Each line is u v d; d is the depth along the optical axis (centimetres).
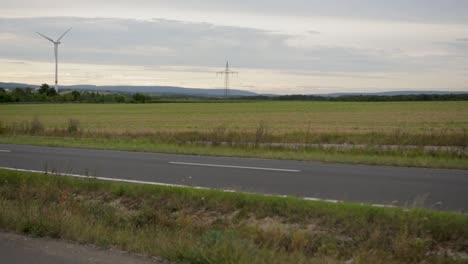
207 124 4784
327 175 1334
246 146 2120
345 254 696
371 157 1717
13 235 720
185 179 1265
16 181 1218
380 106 9275
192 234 782
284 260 606
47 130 3306
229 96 19388
